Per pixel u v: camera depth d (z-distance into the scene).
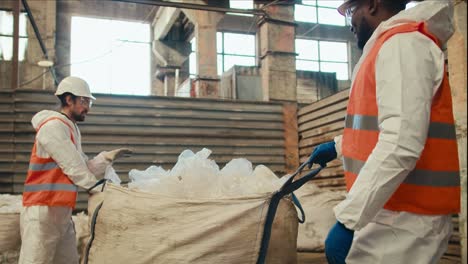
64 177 2.97
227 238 1.74
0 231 3.28
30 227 2.92
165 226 1.81
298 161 7.71
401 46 1.44
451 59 4.70
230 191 1.93
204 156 2.17
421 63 1.41
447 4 1.54
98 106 6.82
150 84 18.61
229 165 2.17
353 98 1.63
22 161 6.47
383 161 1.35
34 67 14.85
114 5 17.83
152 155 7.00
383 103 1.41
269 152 7.59
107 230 1.95
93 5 17.55
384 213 1.50
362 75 1.57
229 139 7.40
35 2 15.79
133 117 6.97
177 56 16.89
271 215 1.77
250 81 10.49
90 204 2.80
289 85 8.04
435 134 1.50
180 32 17.16
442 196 1.48
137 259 1.82
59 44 16.95
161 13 17.06
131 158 6.90
